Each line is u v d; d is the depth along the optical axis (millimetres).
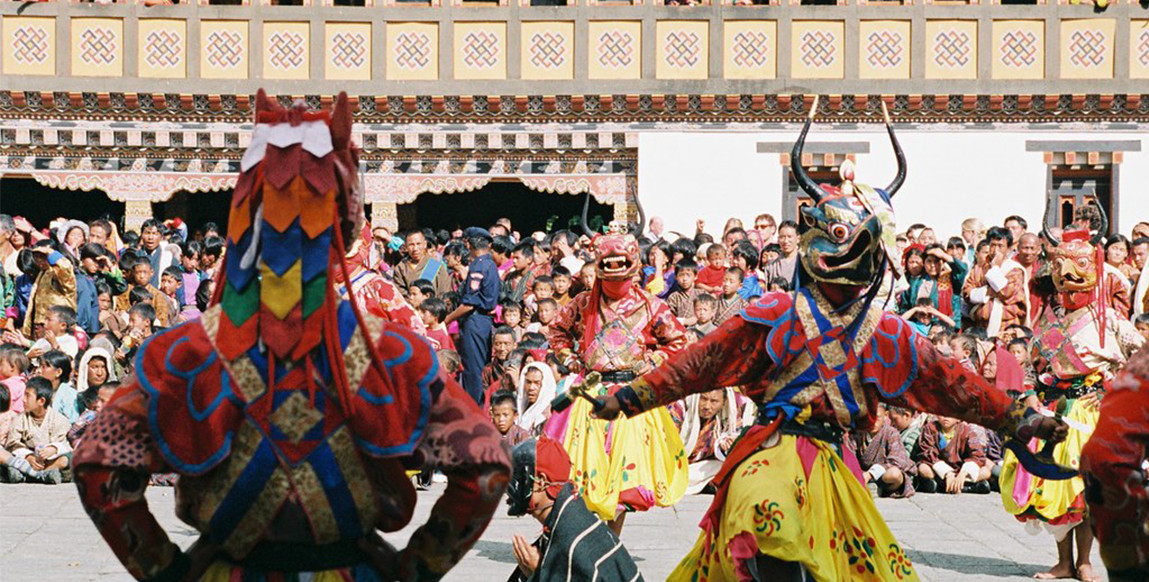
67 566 8367
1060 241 8484
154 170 20812
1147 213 20422
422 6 20766
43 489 11531
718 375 5832
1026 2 21250
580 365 8891
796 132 20547
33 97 20547
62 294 14094
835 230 5711
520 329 14344
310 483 3734
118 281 14977
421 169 20734
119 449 3689
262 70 20797
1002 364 11773
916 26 20516
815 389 5750
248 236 3799
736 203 20562
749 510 5559
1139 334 8461
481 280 14062
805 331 5758
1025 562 8914
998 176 20516
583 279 13211
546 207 23438
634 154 20656
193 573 3855
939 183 20516
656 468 8703
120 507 3707
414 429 3779
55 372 12273
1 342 13836
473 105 20625
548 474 5871
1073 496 8234
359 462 3771
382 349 3789
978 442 11883
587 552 5777
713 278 14219
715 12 20594
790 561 5566
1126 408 4074
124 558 3768
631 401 5770
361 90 20672
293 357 3721
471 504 3828
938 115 20531
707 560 5934
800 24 20578
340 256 3812
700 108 20562
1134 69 20469
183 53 20781
